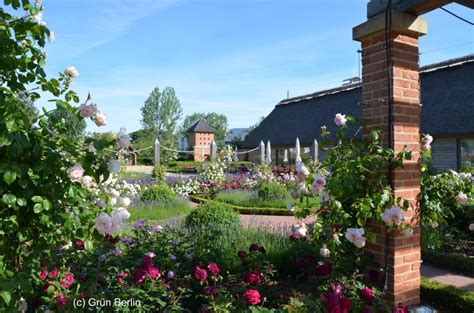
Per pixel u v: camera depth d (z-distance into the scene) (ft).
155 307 9.52
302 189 11.78
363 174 11.26
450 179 12.08
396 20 10.62
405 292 10.92
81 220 6.99
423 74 55.16
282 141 73.82
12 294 5.94
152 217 29.07
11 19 6.85
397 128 10.80
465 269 16.08
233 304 9.71
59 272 8.95
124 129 6.68
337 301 8.21
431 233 11.91
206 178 46.44
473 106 42.39
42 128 6.36
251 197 39.04
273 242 16.37
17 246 6.61
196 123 137.28
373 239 10.59
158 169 49.83
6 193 5.86
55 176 6.42
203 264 12.64
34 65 6.94
